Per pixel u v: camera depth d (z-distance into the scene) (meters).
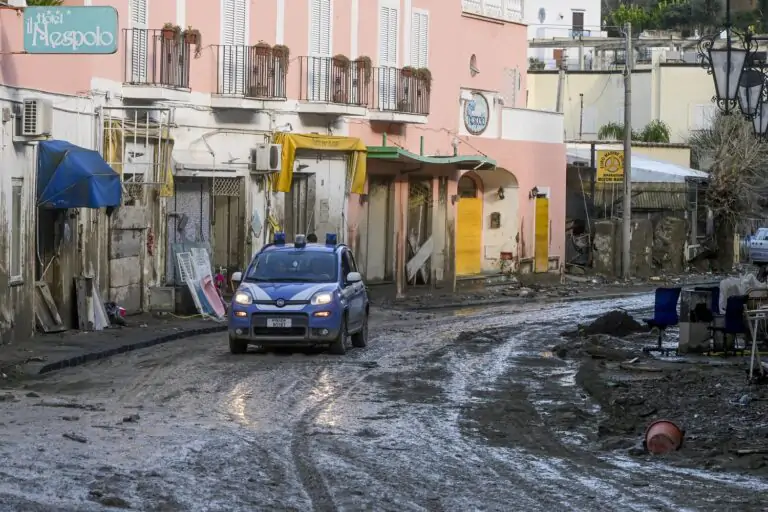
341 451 14.44
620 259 59.12
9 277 24.80
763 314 21.64
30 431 14.62
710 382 21.33
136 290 31.97
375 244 45.06
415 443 15.37
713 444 15.69
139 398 18.20
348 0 42.56
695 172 66.62
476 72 51.94
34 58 26.50
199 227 35.41
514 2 55.22
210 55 36.12
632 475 13.62
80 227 28.44
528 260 54.41
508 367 24.28
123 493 11.53
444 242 48.72
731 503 12.11
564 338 30.39
